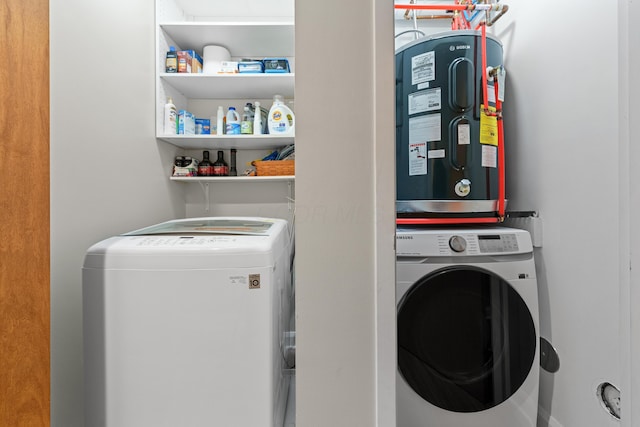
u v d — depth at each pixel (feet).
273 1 6.36
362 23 1.94
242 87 6.40
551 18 4.66
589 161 4.10
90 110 3.92
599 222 3.99
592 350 4.11
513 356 4.39
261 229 3.92
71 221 3.58
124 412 2.93
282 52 6.71
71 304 3.58
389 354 1.98
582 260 4.24
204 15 6.79
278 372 3.41
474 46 4.79
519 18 5.36
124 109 4.69
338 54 1.94
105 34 4.25
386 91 1.94
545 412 4.92
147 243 3.11
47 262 2.39
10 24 2.20
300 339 1.99
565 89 4.45
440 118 4.81
